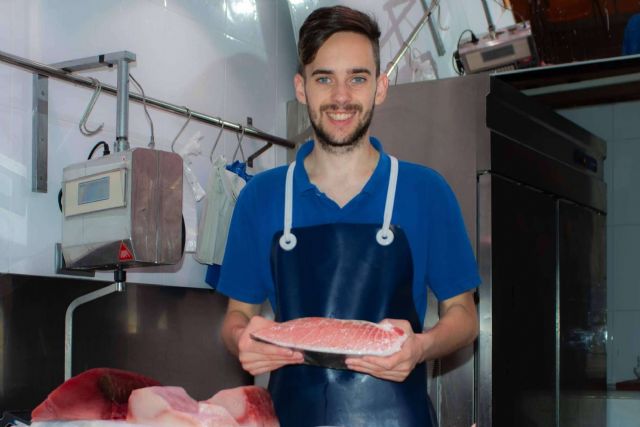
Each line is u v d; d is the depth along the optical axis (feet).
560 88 13.01
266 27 13.25
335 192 5.82
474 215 10.62
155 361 10.12
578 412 12.34
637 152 13.96
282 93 13.61
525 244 11.21
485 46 12.30
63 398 5.20
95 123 9.75
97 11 9.91
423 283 5.84
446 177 10.89
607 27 14.67
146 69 10.66
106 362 9.39
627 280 13.84
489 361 10.23
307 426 5.20
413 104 11.22
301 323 4.88
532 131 11.61
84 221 8.61
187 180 10.52
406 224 5.71
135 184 8.20
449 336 5.44
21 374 8.34
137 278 10.19
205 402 5.00
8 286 8.29
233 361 11.44
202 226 10.57
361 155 5.78
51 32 9.25
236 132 11.62
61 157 9.27
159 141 10.79
